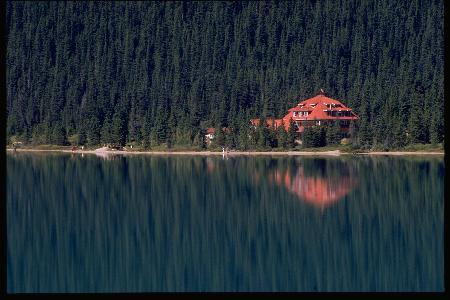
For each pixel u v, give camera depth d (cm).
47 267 15862
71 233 19262
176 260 16512
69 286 14612
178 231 19600
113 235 19012
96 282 14838
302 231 19525
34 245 17875
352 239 18425
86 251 17325
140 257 16800
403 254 16812
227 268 15850
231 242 18262
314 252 17175
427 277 15000
